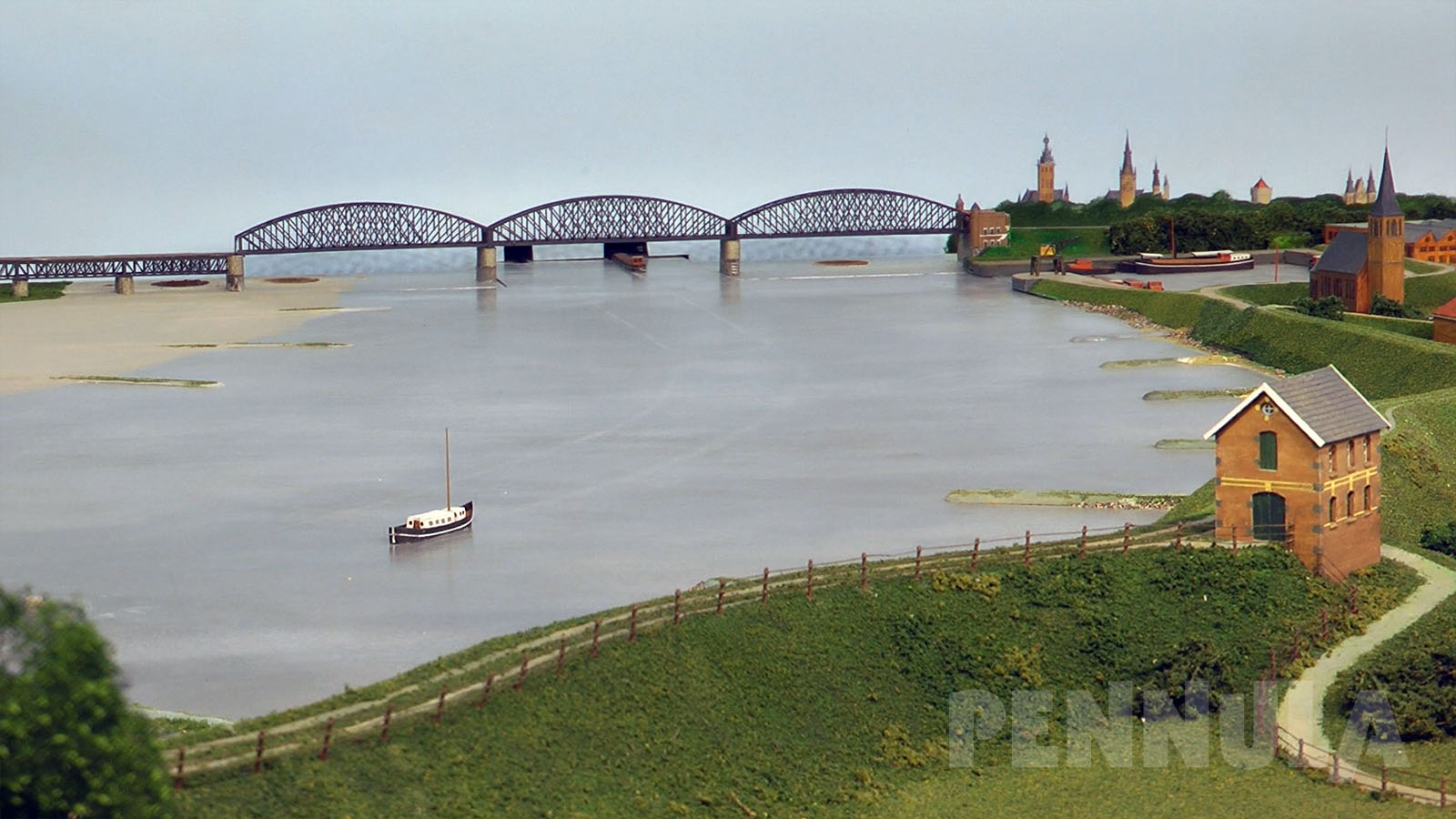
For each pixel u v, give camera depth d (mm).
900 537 138250
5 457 178500
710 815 78625
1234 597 99188
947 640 95125
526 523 146875
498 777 76812
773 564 130750
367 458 177250
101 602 124688
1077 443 177875
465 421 199125
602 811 76625
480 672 85312
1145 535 108312
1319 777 82000
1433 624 97500
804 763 84125
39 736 62344
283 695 103312
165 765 70438
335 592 126375
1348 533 104188
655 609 95812
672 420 198125
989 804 81125
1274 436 103062
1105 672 93188
